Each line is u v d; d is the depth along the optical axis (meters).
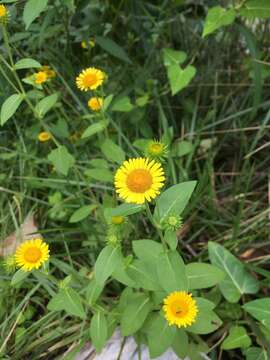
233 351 0.43
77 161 0.55
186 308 0.34
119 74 0.64
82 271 0.48
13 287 0.46
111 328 0.39
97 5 0.64
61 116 0.63
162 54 0.64
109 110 0.60
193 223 0.53
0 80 0.59
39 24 0.60
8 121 0.61
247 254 0.49
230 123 0.62
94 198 0.51
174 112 0.65
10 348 0.44
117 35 0.66
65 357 0.40
